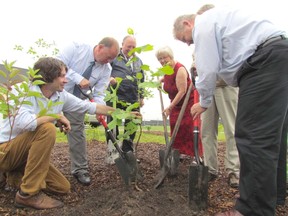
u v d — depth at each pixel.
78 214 2.54
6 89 2.10
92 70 3.59
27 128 2.56
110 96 2.79
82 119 3.35
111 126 2.67
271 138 2.13
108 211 2.55
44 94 2.82
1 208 2.67
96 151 5.25
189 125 3.98
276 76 2.12
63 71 2.81
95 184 3.29
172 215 2.48
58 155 4.82
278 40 2.16
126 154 2.94
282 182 2.66
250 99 2.19
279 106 2.13
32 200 2.65
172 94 4.15
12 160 2.74
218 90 3.18
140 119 2.83
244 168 2.21
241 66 2.27
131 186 2.91
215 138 3.34
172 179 3.21
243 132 2.22
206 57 2.34
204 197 2.56
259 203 2.16
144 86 2.61
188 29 2.82
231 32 2.28
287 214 2.57
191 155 4.04
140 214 2.49
